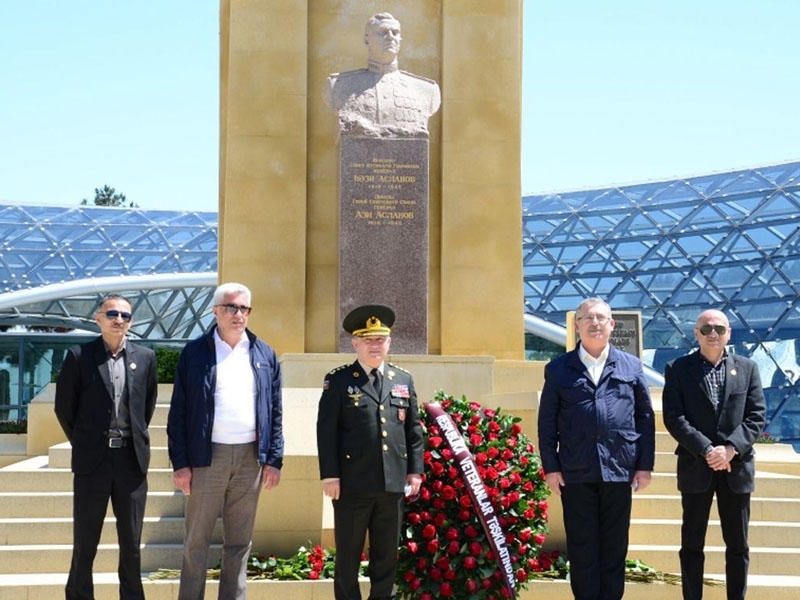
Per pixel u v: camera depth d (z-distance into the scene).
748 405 8.80
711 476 8.64
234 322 8.07
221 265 16.66
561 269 44.31
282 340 15.90
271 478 8.09
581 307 8.36
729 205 43.59
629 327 16.20
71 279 44.91
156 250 46.56
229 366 8.07
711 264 41.91
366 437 7.86
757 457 14.81
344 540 7.89
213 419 7.95
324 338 16.22
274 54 16.28
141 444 8.25
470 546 8.55
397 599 8.48
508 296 16.25
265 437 8.06
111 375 8.24
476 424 9.02
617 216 45.50
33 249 46.16
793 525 10.70
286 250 16.03
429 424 8.86
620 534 8.12
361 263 14.09
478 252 16.25
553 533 10.29
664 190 46.06
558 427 8.31
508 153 16.45
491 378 14.12
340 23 16.64
